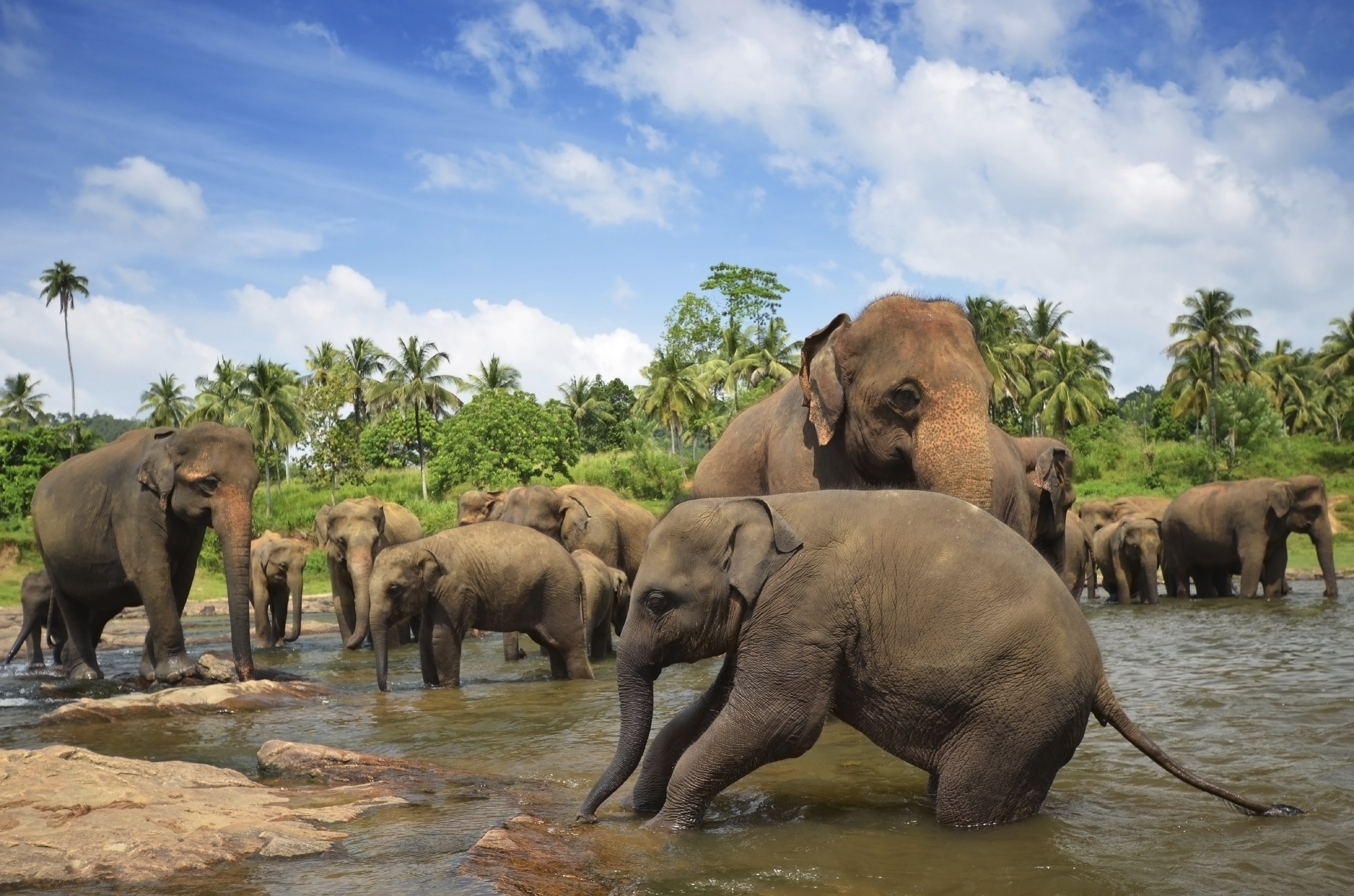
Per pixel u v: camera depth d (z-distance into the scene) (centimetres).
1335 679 1014
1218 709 870
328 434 6731
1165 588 3356
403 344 7100
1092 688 560
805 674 561
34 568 3897
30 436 4616
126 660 1706
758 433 955
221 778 670
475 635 2159
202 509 1316
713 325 7719
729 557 582
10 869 480
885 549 564
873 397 777
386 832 554
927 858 506
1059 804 596
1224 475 6222
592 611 1486
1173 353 7331
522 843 521
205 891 458
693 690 1080
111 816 548
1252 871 473
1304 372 8944
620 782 592
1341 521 4728
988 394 768
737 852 521
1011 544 567
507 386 7706
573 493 1972
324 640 2181
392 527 2441
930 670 550
